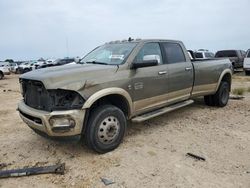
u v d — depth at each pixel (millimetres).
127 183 3416
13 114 7332
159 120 6180
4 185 3484
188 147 4523
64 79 3936
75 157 4246
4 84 17844
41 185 3457
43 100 4055
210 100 7457
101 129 4234
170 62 5629
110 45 5590
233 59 19891
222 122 5953
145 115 5105
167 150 4418
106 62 4949
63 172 3717
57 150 4562
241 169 3699
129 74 4641
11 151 4602
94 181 3500
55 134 3932
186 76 5953
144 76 4895
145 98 4973
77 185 3422
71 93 3941
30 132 5605
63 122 3869
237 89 10359
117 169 3795
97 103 4426
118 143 4500
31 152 4527
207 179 3445
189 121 6070
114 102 4730
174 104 5926
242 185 3291
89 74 4168
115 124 4395
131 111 4758
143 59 5012
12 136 5391
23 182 3547
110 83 4320
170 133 5262
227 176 3510
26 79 4281
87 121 4176
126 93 4570
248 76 17812
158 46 5473
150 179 3492
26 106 4406
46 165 4016
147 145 4652
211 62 6898
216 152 4285
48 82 3871
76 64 5090
